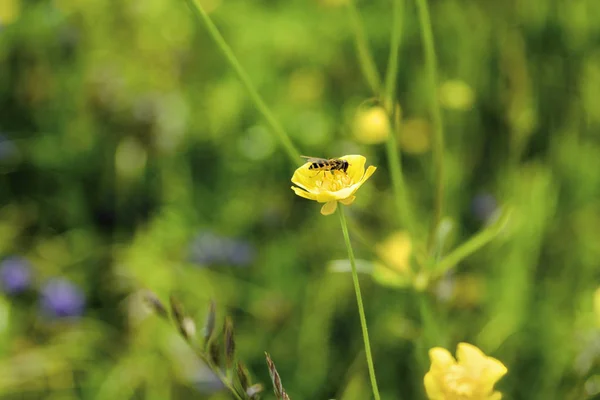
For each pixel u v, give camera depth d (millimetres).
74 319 785
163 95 1045
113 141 997
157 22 1148
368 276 753
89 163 984
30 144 1004
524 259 733
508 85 848
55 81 1077
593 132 839
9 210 949
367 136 717
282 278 819
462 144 889
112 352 767
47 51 1105
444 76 967
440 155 629
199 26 1149
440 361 529
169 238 895
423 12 620
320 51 1101
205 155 990
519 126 805
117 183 963
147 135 997
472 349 530
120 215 951
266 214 904
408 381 705
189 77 1110
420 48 1026
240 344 746
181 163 978
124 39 1140
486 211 805
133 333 768
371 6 1123
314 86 1050
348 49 1083
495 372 525
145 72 1103
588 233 768
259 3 1207
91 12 1144
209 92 1060
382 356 716
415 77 1012
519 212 741
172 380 726
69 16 1137
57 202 960
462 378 526
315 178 534
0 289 821
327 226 845
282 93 1064
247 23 1166
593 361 640
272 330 755
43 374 743
